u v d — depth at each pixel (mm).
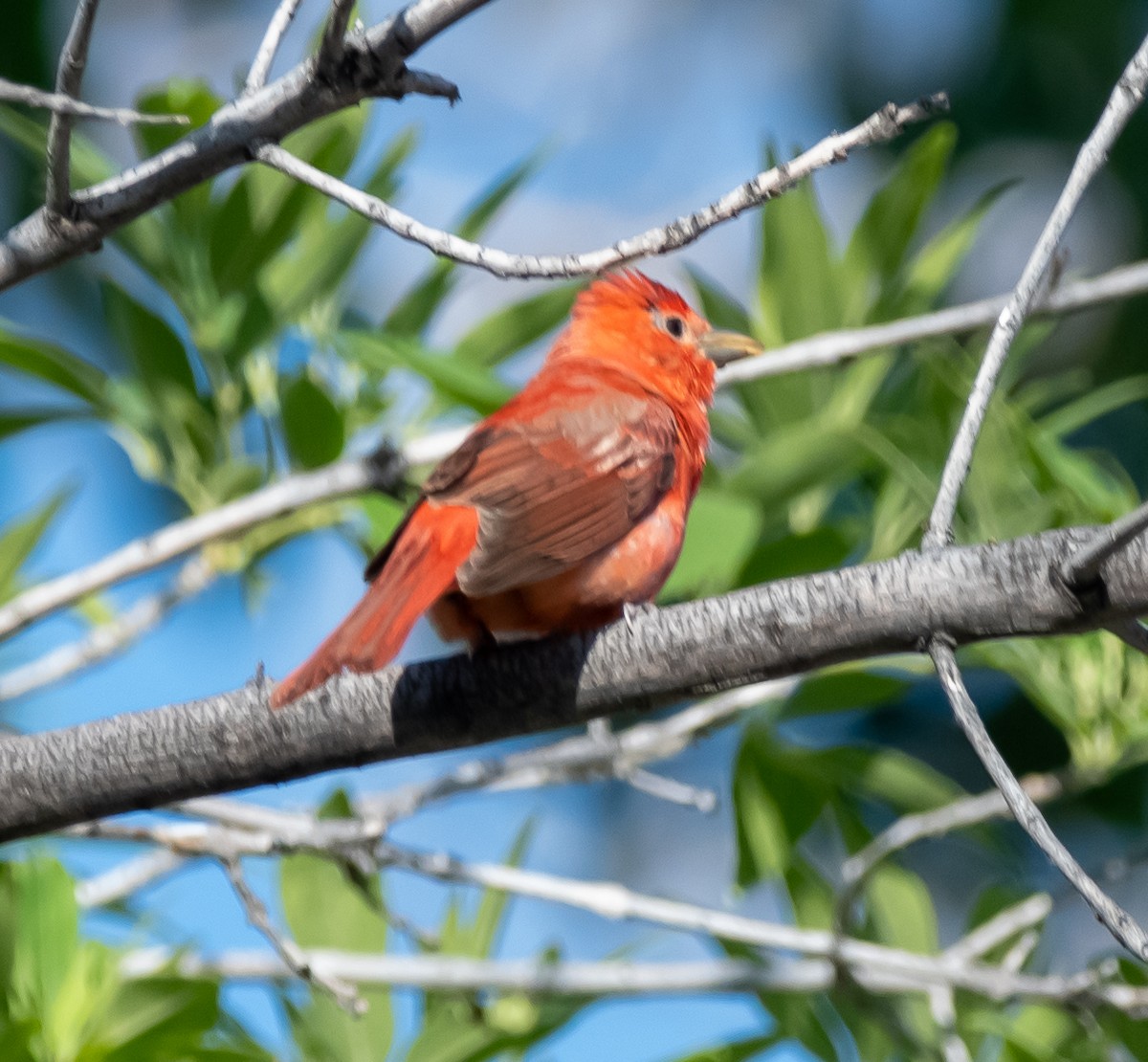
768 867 10719
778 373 10320
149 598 10914
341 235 11070
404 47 6516
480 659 7176
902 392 11773
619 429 8820
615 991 9625
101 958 8977
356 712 7164
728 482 10492
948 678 6441
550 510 8180
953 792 10984
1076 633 6551
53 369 11086
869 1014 9742
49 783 7160
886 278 11727
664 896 12344
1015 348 11164
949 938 14398
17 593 11750
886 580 6668
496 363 11664
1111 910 5602
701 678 6988
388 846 9266
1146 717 10227
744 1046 10047
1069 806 14352
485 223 11281
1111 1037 9531
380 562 8281
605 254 6383
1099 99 16578
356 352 10094
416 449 10125
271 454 10953
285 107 6621
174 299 10984
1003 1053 9672
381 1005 9852
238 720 7168
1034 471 10164
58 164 6570
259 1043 9758
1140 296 15773
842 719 14750
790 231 11727
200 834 8750
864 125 6246
